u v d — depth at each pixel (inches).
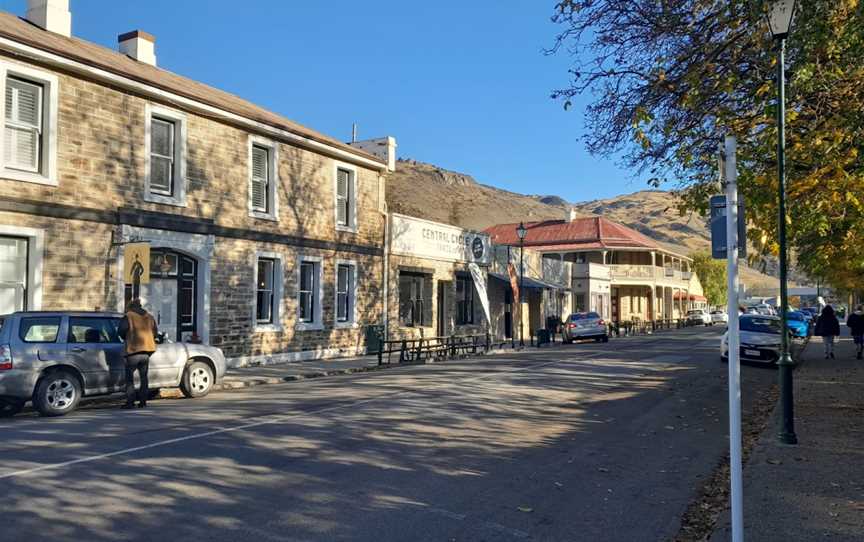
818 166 362.6
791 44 371.9
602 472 296.4
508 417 424.8
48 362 414.3
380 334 904.3
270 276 784.9
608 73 441.4
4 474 265.0
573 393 538.6
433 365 804.0
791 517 224.1
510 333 1385.3
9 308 528.7
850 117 352.5
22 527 207.5
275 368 724.0
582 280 1806.1
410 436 356.8
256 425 374.3
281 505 235.5
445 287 1157.1
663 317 2426.2
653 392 550.3
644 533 220.4
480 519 228.4
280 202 786.8
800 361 822.5
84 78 577.0
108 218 589.0
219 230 698.8
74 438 336.5
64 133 561.3
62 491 244.5
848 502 240.2
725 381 623.8
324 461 297.3
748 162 407.2
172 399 499.5
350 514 228.5
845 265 608.4
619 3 420.5
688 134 424.8
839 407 452.1
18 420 397.1
